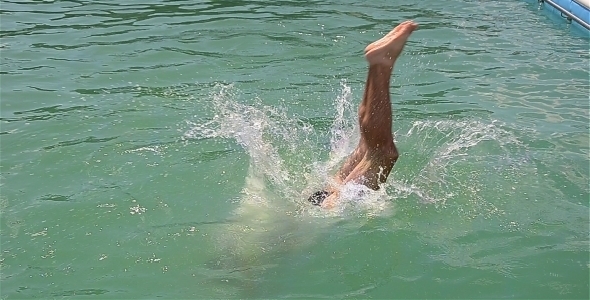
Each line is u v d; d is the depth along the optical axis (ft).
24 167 17.63
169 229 15.07
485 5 35.47
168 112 21.11
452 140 19.34
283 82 23.82
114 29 30.12
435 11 34.01
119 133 19.60
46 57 26.25
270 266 13.87
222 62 25.76
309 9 33.83
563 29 31.12
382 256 14.20
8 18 31.96
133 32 29.63
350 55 26.76
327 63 25.86
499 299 12.89
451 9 34.50
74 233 14.92
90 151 18.49
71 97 22.21
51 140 19.10
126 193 16.49
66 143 18.92
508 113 21.31
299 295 13.03
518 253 14.28
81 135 19.44
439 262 14.01
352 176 15.61
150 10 33.63
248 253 14.25
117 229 15.10
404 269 13.82
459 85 23.81
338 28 30.37
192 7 34.14
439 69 25.48
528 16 33.37
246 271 13.73
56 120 20.40
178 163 17.89
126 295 12.99
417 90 23.38
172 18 32.01
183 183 16.97
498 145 19.04
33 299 12.82
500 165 17.92
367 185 15.51
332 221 15.30
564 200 16.30
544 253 14.25
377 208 15.70
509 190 16.72
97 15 32.71
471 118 20.88
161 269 13.78
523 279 13.44
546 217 15.58
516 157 18.35
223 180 17.11
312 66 25.53
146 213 15.71
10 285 13.21
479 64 26.05
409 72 25.17
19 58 26.09
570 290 13.12
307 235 14.82
